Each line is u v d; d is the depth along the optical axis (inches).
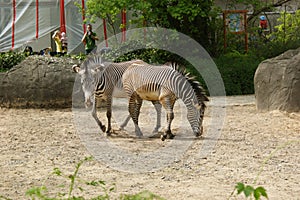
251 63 889.5
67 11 962.1
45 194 321.7
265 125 557.6
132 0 889.5
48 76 690.2
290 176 362.9
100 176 366.9
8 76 699.4
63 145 472.4
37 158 423.5
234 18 1026.7
